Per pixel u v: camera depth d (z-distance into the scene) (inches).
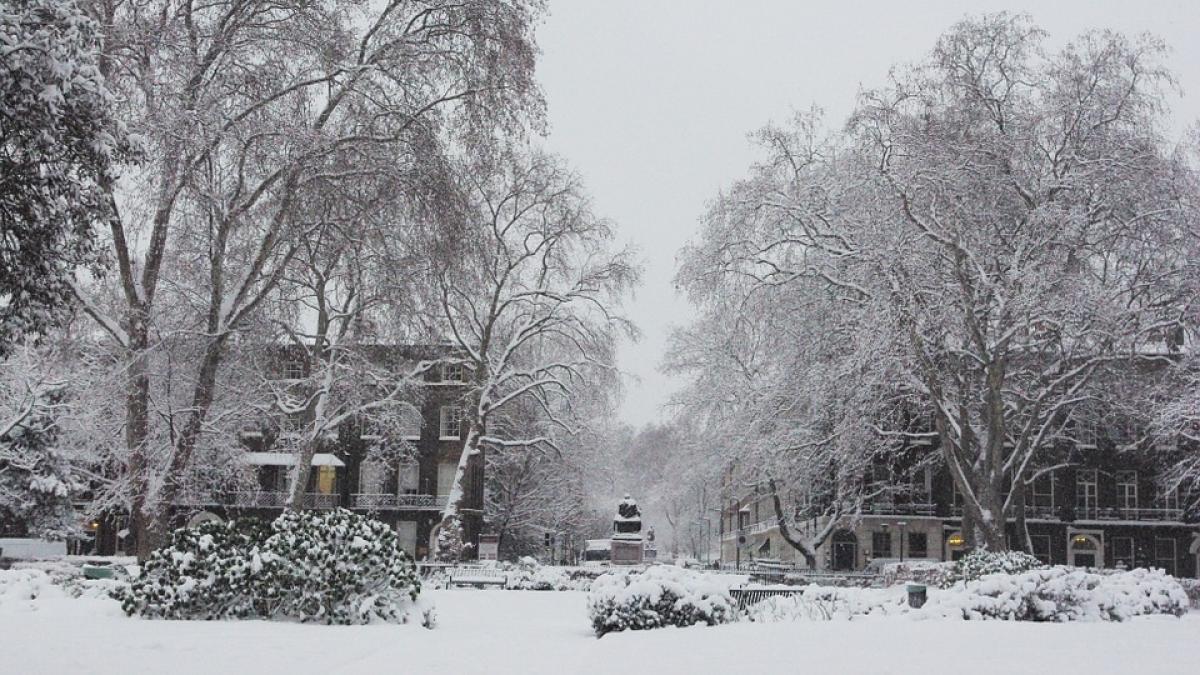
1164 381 1612.9
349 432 2043.6
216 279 1278.3
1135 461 2492.6
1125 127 1556.3
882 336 1393.9
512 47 1273.4
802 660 510.3
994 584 837.2
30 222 510.9
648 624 722.8
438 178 1269.7
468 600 1119.0
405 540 2659.9
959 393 1546.5
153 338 1268.5
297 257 1456.7
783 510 2112.5
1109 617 848.3
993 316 1531.7
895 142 1481.3
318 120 1284.4
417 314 1440.7
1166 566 2507.4
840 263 1544.0
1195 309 1492.4
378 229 1290.6
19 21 476.1
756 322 1676.9
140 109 1082.7
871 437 1738.4
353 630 679.7
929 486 2472.9
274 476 2640.3
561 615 918.4
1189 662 506.9
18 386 1349.7
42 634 614.2
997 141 1512.1
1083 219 1445.6
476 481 2706.7
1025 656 527.2
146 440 1230.3
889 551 2469.2
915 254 1435.8
